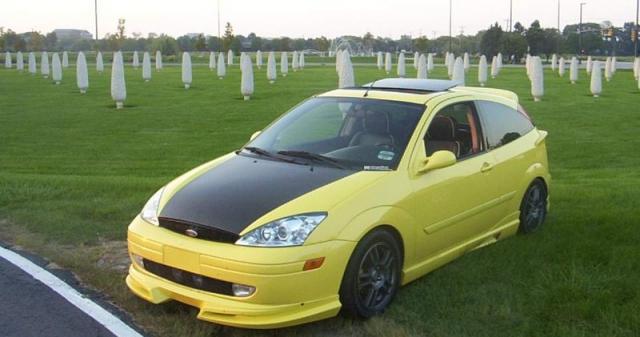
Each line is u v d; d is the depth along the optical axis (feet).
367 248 14.96
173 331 14.67
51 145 51.37
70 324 15.02
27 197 26.94
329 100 19.77
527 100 85.71
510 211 20.54
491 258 18.81
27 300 16.39
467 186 18.20
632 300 15.70
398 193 15.89
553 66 164.25
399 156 16.71
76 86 105.60
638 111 74.79
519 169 20.74
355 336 14.55
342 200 14.83
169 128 60.54
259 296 13.69
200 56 256.11
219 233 14.26
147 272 15.46
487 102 20.53
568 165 43.80
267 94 90.27
